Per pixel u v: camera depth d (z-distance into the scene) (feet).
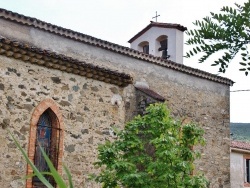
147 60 45.83
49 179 33.91
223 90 54.85
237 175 62.69
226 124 54.29
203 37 5.60
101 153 27.07
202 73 51.06
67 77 36.76
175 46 57.00
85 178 36.42
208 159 50.80
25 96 33.47
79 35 40.09
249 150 63.93
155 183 24.95
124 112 41.14
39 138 34.47
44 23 37.52
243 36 5.41
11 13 35.27
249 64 5.57
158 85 46.75
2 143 31.40
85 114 37.52
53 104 35.32
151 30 60.85
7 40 31.81
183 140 27.17
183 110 48.83
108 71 38.96
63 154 35.29
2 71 32.40
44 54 34.22
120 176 25.58
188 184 24.76
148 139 29.37
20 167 32.19
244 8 5.32
